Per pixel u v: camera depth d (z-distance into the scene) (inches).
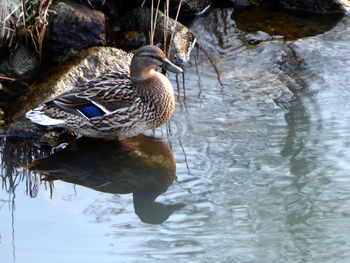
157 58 367.9
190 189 337.4
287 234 299.1
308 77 432.1
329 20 503.2
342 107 398.0
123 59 442.0
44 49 450.0
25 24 442.9
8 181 346.6
